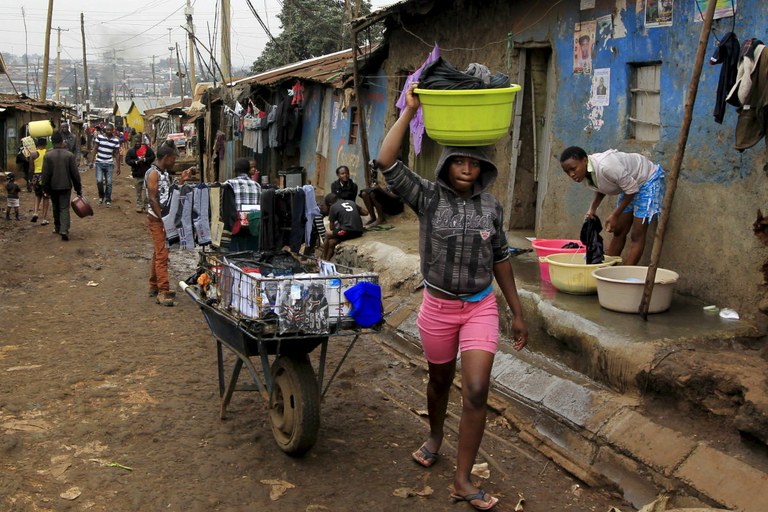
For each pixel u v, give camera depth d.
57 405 5.37
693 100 4.98
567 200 7.88
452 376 4.45
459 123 3.79
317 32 28.00
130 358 6.52
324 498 4.23
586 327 5.47
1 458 4.50
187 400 5.58
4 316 7.80
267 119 17.05
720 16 5.76
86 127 43.56
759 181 5.42
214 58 19.62
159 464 4.53
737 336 5.21
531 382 5.62
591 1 7.35
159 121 50.22
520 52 8.77
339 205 10.52
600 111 7.31
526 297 6.35
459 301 4.10
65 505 3.99
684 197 6.20
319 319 4.45
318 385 4.80
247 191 6.30
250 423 5.21
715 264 5.88
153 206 8.38
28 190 20.41
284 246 5.52
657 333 5.22
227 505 4.10
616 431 4.73
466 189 4.04
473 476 4.58
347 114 14.17
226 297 4.88
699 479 4.14
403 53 11.59
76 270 10.39
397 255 9.04
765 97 4.78
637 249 6.34
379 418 5.46
